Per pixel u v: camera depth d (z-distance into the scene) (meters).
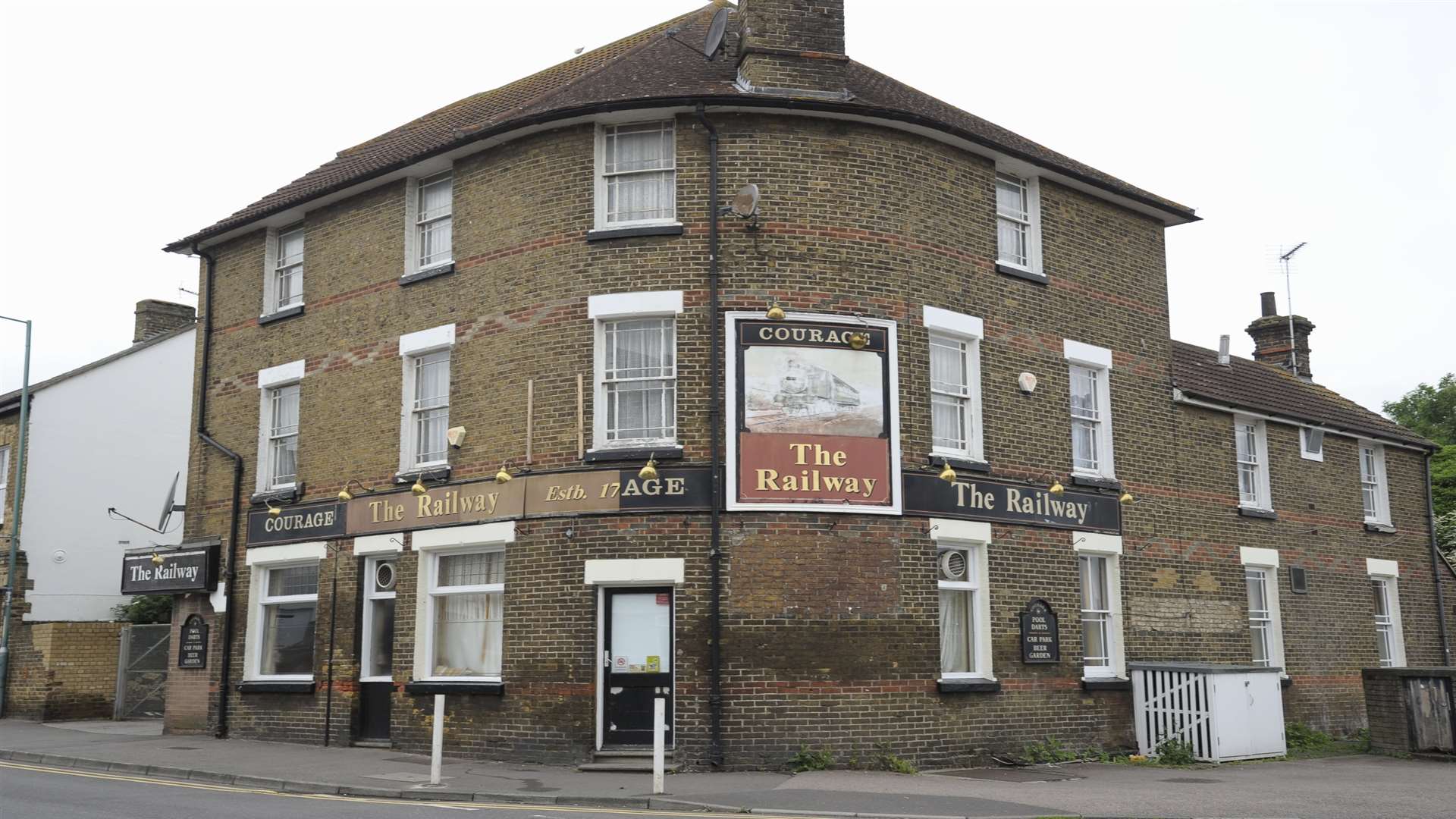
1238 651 20.53
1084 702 17.83
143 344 28.97
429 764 15.61
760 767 14.89
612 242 16.31
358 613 18.28
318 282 19.86
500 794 12.91
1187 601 19.89
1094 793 13.42
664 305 16.00
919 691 15.83
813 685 15.23
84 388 27.80
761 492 15.50
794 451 15.67
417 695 17.17
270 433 20.38
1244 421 22.09
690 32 19.83
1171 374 20.61
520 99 20.78
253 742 18.88
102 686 24.56
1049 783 14.36
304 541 19.16
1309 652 22.09
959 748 16.12
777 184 16.27
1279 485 22.33
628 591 15.75
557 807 12.48
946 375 17.36
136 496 28.16
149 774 15.36
